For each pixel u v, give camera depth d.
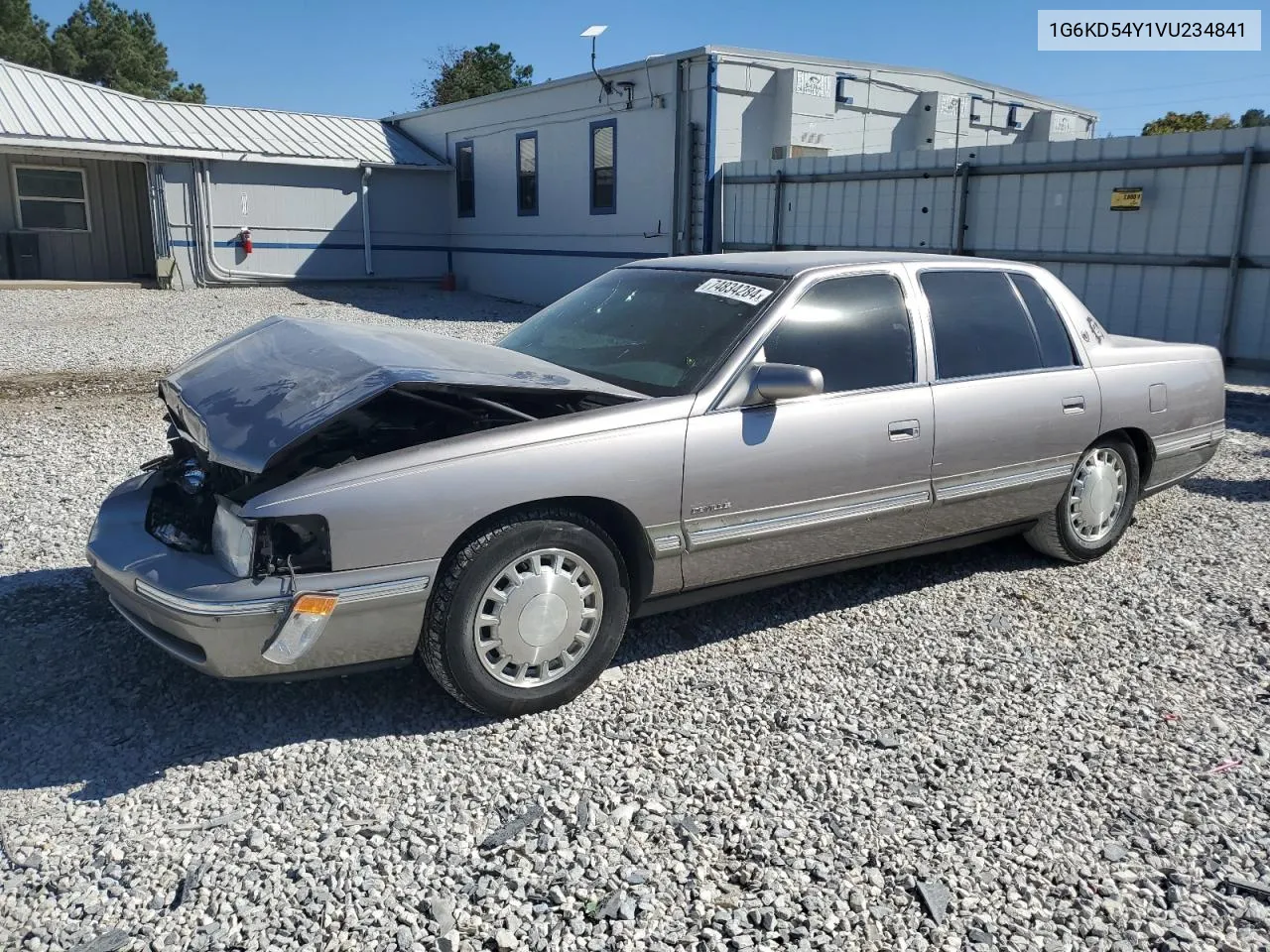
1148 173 11.20
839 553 4.41
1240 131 10.30
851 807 3.18
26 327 14.92
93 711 3.66
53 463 6.89
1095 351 5.29
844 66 17.98
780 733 3.62
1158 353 5.62
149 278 22.78
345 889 2.76
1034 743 3.58
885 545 4.57
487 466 3.46
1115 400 5.25
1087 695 3.95
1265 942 2.63
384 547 3.32
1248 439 8.66
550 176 21.11
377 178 23.88
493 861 2.89
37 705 3.69
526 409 4.11
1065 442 5.04
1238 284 10.61
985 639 4.45
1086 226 11.87
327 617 3.27
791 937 2.62
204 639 3.23
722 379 4.00
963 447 4.64
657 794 3.22
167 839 2.96
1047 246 12.33
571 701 3.80
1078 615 4.74
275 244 22.84
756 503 4.05
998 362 4.88
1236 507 6.57
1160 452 5.59
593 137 19.70
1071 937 2.64
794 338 4.23
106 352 12.66
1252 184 10.31
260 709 3.70
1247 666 4.20
